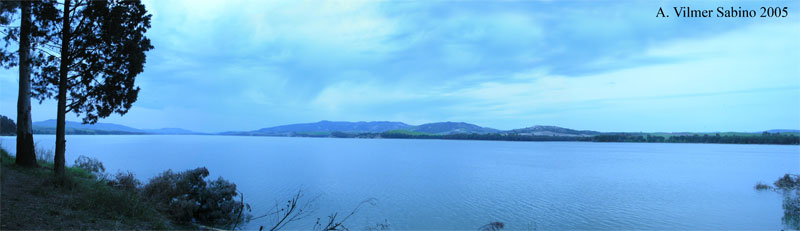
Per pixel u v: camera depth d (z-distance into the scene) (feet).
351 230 84.94
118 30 50.55
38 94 51.65
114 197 37.29
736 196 146.82
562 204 129.70
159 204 48.67
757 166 318.24
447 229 93.15
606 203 132.87
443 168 283.59
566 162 363.15
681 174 246.68
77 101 51.96
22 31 48.03
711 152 608.19
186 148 524.93
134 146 524.11
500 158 420.36
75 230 26.76
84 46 49.96
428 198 139.74
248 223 77.41
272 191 141.79
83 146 480.23
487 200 136.56
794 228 93.66
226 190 60.03
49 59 50.62
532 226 97.81
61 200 35.19
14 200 31.81
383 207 119.75
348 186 169.37
